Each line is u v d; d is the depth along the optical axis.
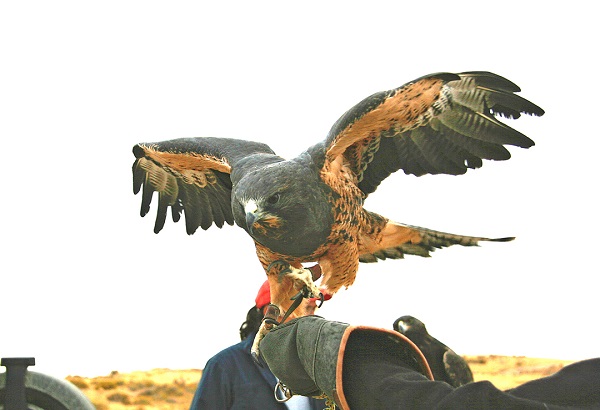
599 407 2.88
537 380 3.00
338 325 3.59
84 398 5.21
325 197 7.32
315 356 3.60
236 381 7.17
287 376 4.01
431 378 3.43
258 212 7.03
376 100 7.50
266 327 6.71
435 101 7.84
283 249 7.35
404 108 7.73
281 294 7.33
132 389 21.36
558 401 2.92
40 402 5.20
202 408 7.08
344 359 3.43
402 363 3.48
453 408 2.87
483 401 2.84
